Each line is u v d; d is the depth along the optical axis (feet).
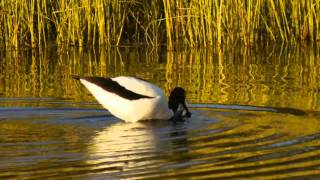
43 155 33.81
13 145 35.70
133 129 39.88
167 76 57.06
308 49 72.08
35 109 44.42
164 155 33.86
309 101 46.44
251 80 54.80
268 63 63.57
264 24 79.20
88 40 75.97
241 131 38.55
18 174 30.81
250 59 66.13
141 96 41.86
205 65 62.85
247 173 30.89
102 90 42.24
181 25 75.77
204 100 47.26
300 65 62.13
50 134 38.24
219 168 31.60
